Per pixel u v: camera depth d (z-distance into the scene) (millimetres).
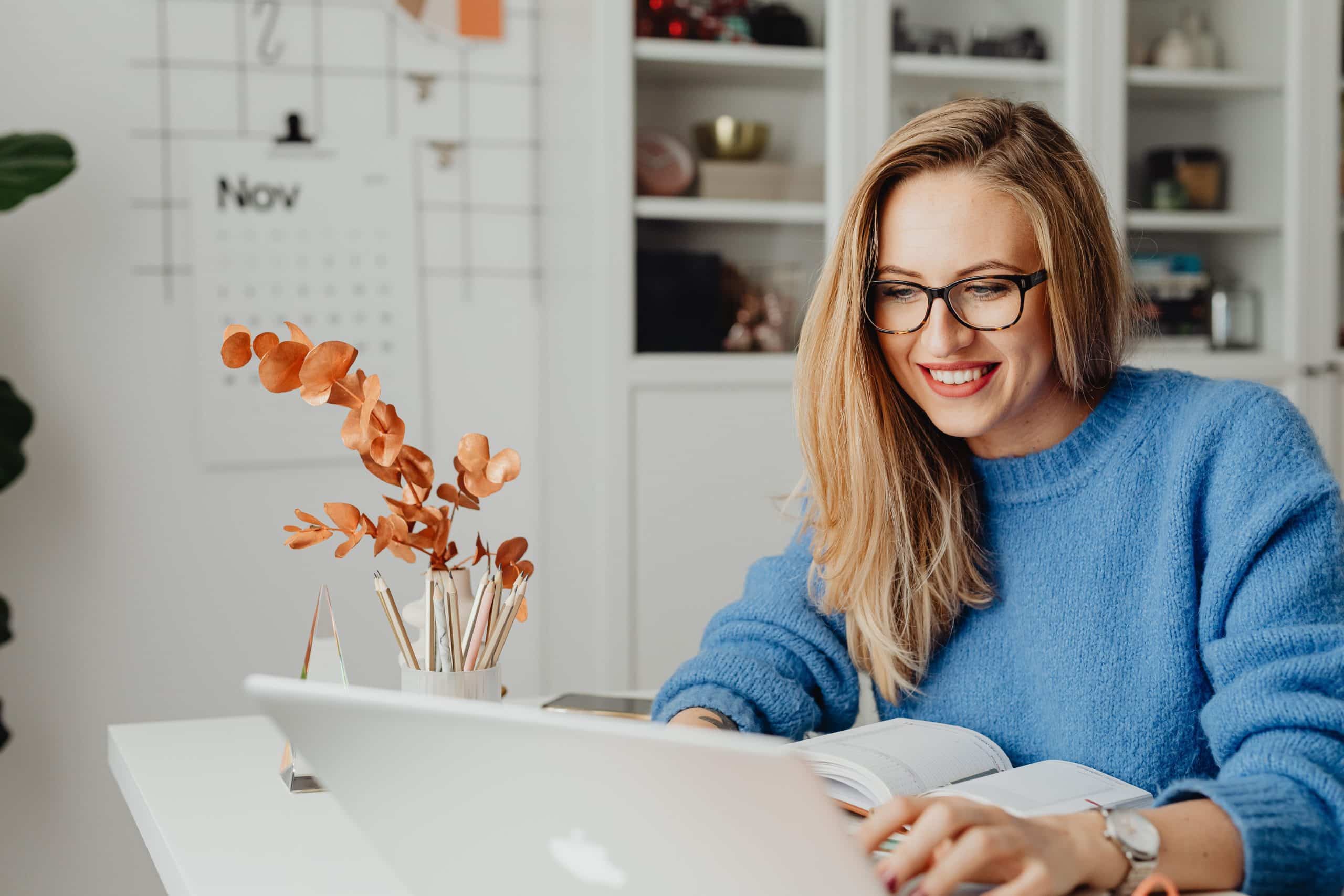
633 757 585
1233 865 740
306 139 2459
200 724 1270
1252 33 2557
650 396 2301
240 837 931
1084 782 907
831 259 1081
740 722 1080
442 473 2586
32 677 2363
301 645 2504
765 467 2371
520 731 610
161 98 2381
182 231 2404
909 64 2377
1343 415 2629
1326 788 776
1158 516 1036
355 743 681
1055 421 1096
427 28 2525
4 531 2336
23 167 2080
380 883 839
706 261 2332
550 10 2531
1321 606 905
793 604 1212
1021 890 678
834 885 578
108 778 2410
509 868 686
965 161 1003
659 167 2299
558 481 2533
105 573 2396
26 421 2135
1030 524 1103
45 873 2381
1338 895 760
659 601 2320
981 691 1126
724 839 590
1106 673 1040
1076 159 1043
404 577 2561
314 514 2504
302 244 2475
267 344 1070
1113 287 1052
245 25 2420
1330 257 2602
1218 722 873
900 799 741
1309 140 2572
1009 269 987
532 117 2605
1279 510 923
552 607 2600
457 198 2568
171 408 2416
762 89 2346
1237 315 2580
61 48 2316
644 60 2279
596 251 2266
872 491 1109
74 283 2350
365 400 1059
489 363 2605
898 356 1059
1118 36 2461
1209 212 2547
